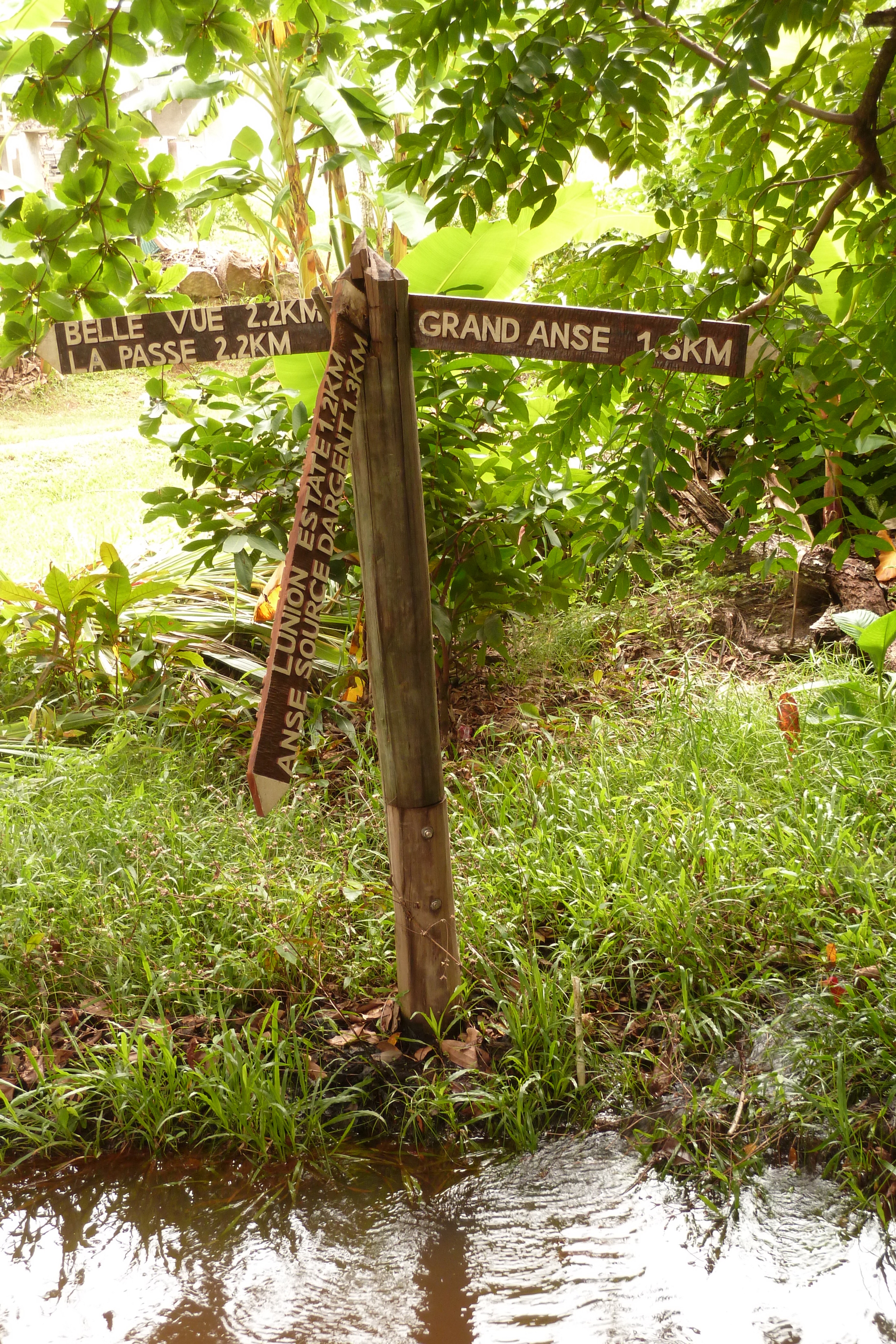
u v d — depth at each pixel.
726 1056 2.80
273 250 5.94
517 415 4.23
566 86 2.45
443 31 2.53
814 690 4.18
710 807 3.49
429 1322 2.19
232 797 4.00
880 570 5.41
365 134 4.97
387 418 2.47
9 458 10.27
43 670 4.75
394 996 3.06
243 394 4.40
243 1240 2.42
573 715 4.58
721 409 3.04
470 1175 2.56
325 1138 2.68
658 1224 2.40
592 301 3.04
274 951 3.11
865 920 2.85
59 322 2.57
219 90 4.89
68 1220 2.50
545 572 4.51
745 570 5.57
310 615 2.30
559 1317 2.19
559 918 3.20
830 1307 2.18
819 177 2.43
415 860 2.76
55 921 3.18
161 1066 2.71
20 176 13.16
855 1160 2.48
